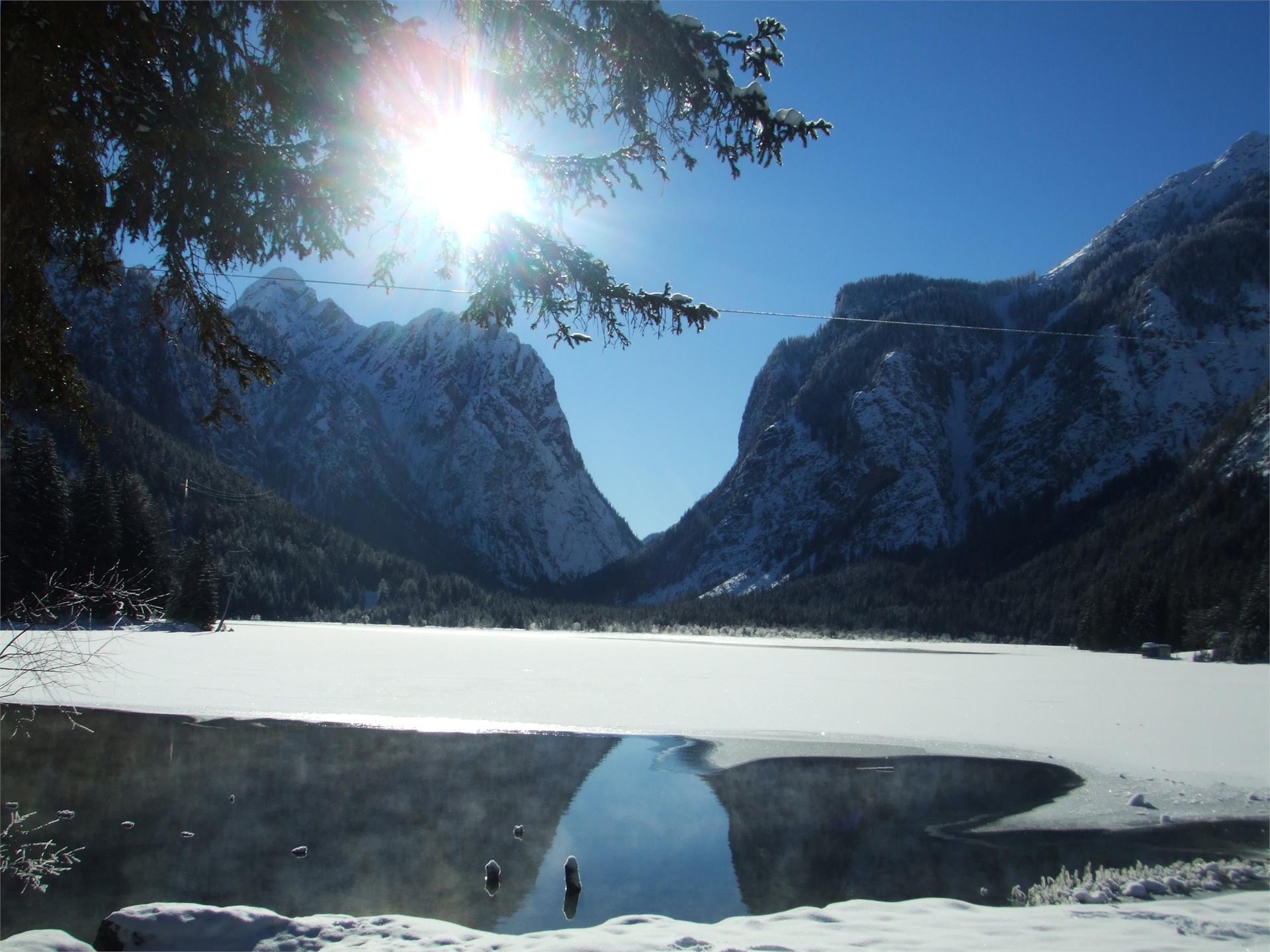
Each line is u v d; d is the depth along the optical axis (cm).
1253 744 2286
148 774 1777
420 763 1953
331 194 672
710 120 687
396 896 1102
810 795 1711
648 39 643
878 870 1248
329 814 1494
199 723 2425
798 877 1212
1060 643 13038
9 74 525
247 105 646
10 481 5144
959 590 17225
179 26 605
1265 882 1091
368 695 3177
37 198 590
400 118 656
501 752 2106
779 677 4556
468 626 15550
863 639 14150
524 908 1065
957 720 2753
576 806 1598
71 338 713
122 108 577
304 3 588
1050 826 1489
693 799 1664
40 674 640
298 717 2580
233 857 1245
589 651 7425
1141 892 1034
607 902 1095
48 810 1484
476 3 641
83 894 1077
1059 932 795
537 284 723
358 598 15600
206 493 14238
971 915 873
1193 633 8538
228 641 6500
